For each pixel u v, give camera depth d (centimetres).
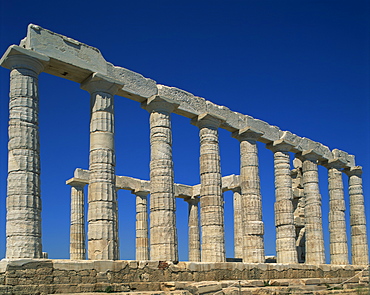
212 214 2784
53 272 1938
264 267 2827
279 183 3325
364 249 3894
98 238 2217
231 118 3059
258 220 3012
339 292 2503
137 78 2578
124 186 3844
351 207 4016
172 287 2233
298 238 3938
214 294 2161
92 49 2377
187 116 2886
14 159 2031
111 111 2397
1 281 1816
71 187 3556
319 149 3719
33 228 1998
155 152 2609
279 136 3391
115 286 2075
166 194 2561
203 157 2870
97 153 2316
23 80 2103
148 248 3950
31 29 2172
